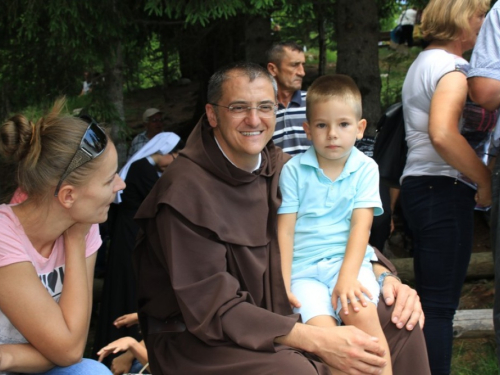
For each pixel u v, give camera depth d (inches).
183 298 84.7
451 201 108.3
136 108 369.4
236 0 157.5
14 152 77.8
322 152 94.6
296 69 143.0
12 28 182.4
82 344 79.9
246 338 82.7
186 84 407.2
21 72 195.5
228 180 90.9
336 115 92.7
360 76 188.5
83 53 180.7
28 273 76.9
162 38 242.8
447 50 111.0
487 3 106.5
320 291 92.5
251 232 91.7
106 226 186.1
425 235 110.7
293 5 178.9
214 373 84.0
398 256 210.5
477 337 146.6
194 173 89.7
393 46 265.0
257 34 206.8
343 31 189.6
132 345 118.8
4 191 81.3
